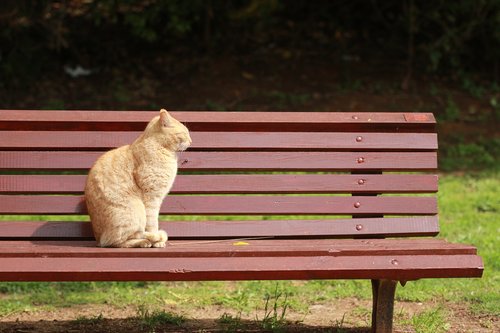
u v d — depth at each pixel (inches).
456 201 493.0
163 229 272.8
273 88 723.4
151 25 742.5
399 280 237.9
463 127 682.8
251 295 332.5
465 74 779.4
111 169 249.8
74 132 277.0
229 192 276.5
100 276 221.3
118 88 712.4
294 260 226.7
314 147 281.0
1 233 267.9
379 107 703.1
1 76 704.4
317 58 781.3
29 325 288.2
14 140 274.5
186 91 712.4
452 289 338.6
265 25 801.6
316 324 291.1
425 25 773.9
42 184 273.9
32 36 719.7
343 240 266.4
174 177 258.2
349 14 836.6
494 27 741.3
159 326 286.7
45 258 221.9
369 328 285.1
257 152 280.4
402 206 278.1
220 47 778.8
